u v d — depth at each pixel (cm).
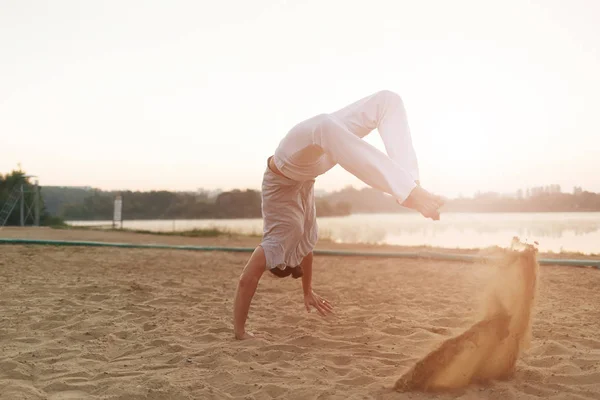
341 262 1088
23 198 2756
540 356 385
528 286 323
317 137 350
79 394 312
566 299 648
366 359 384
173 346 419
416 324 499
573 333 456
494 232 2100
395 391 310
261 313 565
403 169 321
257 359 388
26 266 922
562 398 300
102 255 1148
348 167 339
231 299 642
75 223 3553
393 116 366
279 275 466
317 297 506
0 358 386
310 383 328
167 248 1327
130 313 547
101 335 459
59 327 483
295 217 443
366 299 652
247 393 315
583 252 1267
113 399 298
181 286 739
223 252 1271
